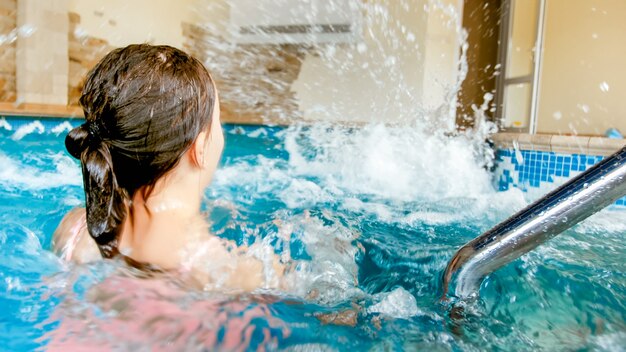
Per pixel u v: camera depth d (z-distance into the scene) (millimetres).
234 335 654
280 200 1807
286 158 2990
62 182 1716
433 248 1161
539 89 6172
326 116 6062
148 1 5547
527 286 863
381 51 5887
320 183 2342
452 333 684
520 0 6766
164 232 818
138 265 819
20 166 1913
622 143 2725
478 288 705
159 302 720
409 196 2160
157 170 793
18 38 4297
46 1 4414
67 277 785
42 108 4027
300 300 795
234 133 3979
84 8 4812
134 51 800
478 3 7406
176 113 774
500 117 7137
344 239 1153
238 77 6238
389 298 792
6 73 4285
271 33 6180
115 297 724
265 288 829
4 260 861
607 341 675
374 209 1750
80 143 839
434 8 5730
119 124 760
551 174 3035
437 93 5875
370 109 5953
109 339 620
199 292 770
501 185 3375
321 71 6066
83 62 4875
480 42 7469
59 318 661
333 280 886
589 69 6730
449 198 2158
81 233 912
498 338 671
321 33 6027
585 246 1228
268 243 1022
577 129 6852
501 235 649
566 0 6793
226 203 1346
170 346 616
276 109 6199
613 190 560
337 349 634
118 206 810
